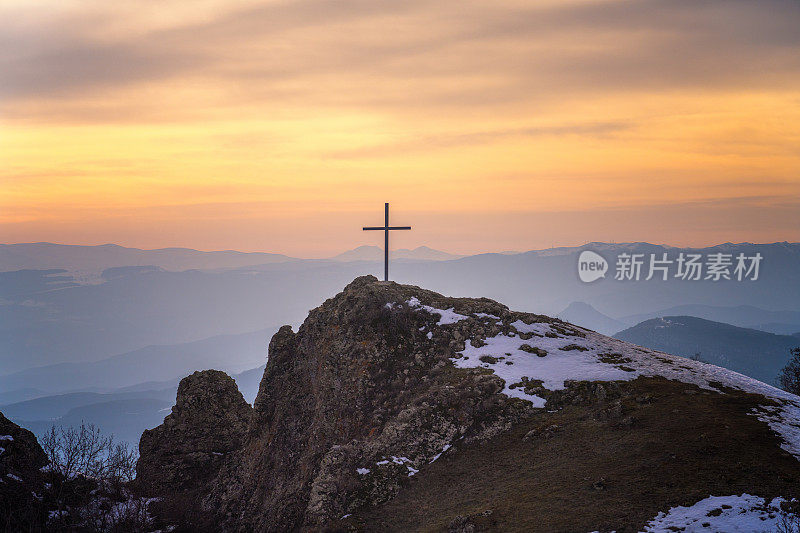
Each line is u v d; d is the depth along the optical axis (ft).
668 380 160.66
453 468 144.36
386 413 169.89
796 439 123.95
